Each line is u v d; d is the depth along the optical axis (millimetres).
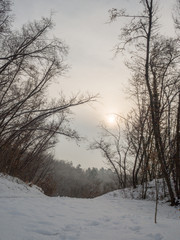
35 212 5684
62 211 6500
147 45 11633
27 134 17578
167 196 12523
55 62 16766
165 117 12766
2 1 12266
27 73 15672
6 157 15633
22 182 14367
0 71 14461
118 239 4145
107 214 7105
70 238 3967
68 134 17219
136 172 17203
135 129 17250
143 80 14719
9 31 13586
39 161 21797
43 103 18078
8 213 5109
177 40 12234
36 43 15289
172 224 5625
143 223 5695
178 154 11289
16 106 15664
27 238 3695
